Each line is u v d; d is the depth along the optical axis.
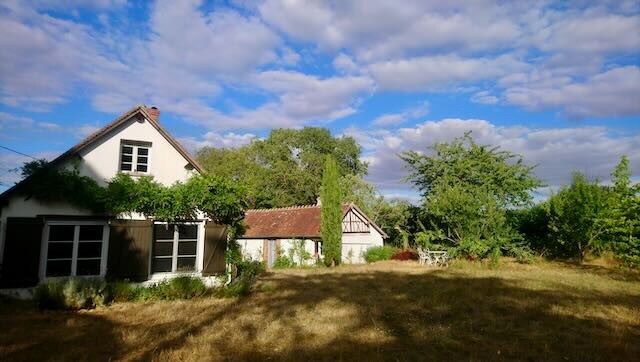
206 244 16.62
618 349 8.58
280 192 51.34
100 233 15.14
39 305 12.52
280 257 30.62
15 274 13.49
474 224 27.84
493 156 33.97
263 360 7.95
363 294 15.84
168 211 15.76
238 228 18.28
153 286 14.76
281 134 55.62
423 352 8.54
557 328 10.38
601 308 12.53
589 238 26.39
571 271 22.86
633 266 21.88
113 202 14.76
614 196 24.64
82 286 13.21
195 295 15.10
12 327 10.48
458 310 12.66
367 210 46.53
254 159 53.97
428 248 30.36
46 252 14.19
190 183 16.19
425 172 36.16
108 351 8.48
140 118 16.19
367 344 9.05
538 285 17.38
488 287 16.94
